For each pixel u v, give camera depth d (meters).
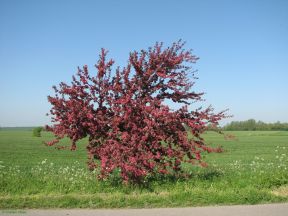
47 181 12.58
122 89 12.43
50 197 10.59
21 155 31.09
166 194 11.09
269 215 9.22
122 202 10.15
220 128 12.50
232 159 26.16
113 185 12.13
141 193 11.41
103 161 11.41
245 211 9.59
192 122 12.23
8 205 9.90
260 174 13.57
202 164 12.33
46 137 73.31
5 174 14.80
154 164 11.88
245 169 16.61
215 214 9.32
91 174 14.33
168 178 12.91
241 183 12.37
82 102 12.02
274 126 135.12
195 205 10.25
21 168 20.02
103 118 12.06
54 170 17.88
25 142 53.69
